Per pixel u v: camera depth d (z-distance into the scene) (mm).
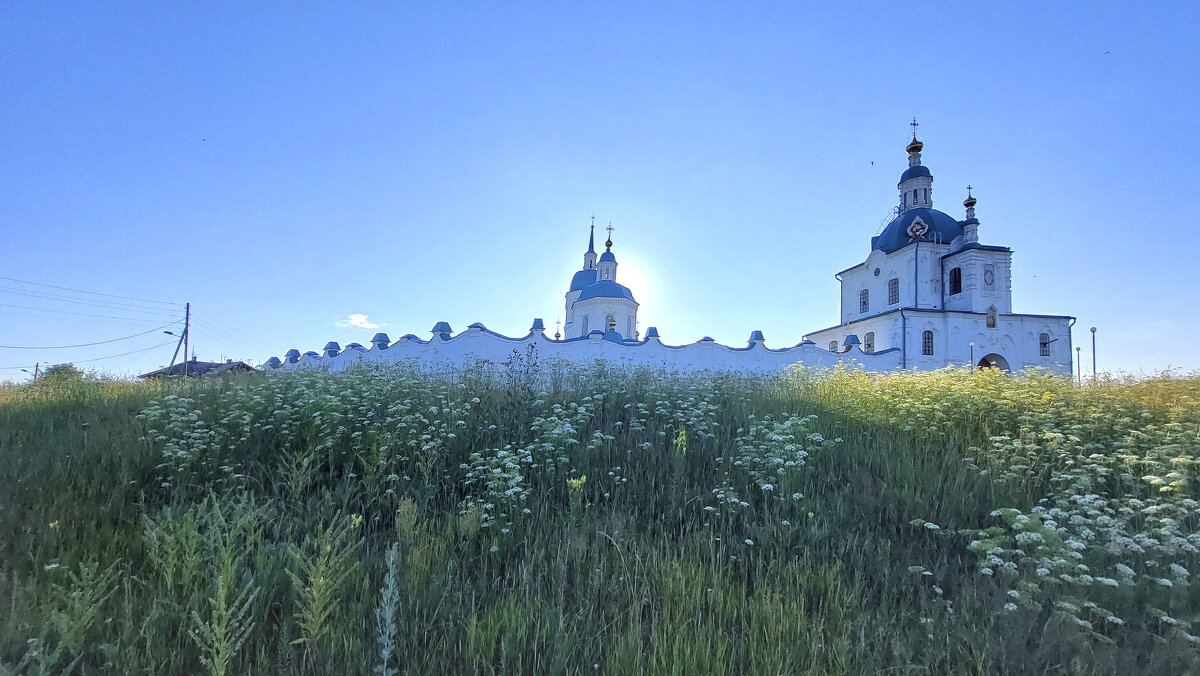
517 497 5195
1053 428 7090
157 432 6457
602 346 23984
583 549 4379
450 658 3260
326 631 3160
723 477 5918
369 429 6578
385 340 24734
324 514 5000
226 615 2953
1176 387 10391
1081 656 3221
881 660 3230
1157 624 3668
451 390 8711
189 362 31125
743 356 26469
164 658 3084
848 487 5668
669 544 4508
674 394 9289
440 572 4027
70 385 10539
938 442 7188
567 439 6070
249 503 4938
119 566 3998
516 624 3449
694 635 3373
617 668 3059
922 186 42688
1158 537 4371
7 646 3027
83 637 3035
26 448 6332
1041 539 3951
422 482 5684
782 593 3904
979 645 3352
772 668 3100
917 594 4051
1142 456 6266
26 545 4133
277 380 9852
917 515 5152
